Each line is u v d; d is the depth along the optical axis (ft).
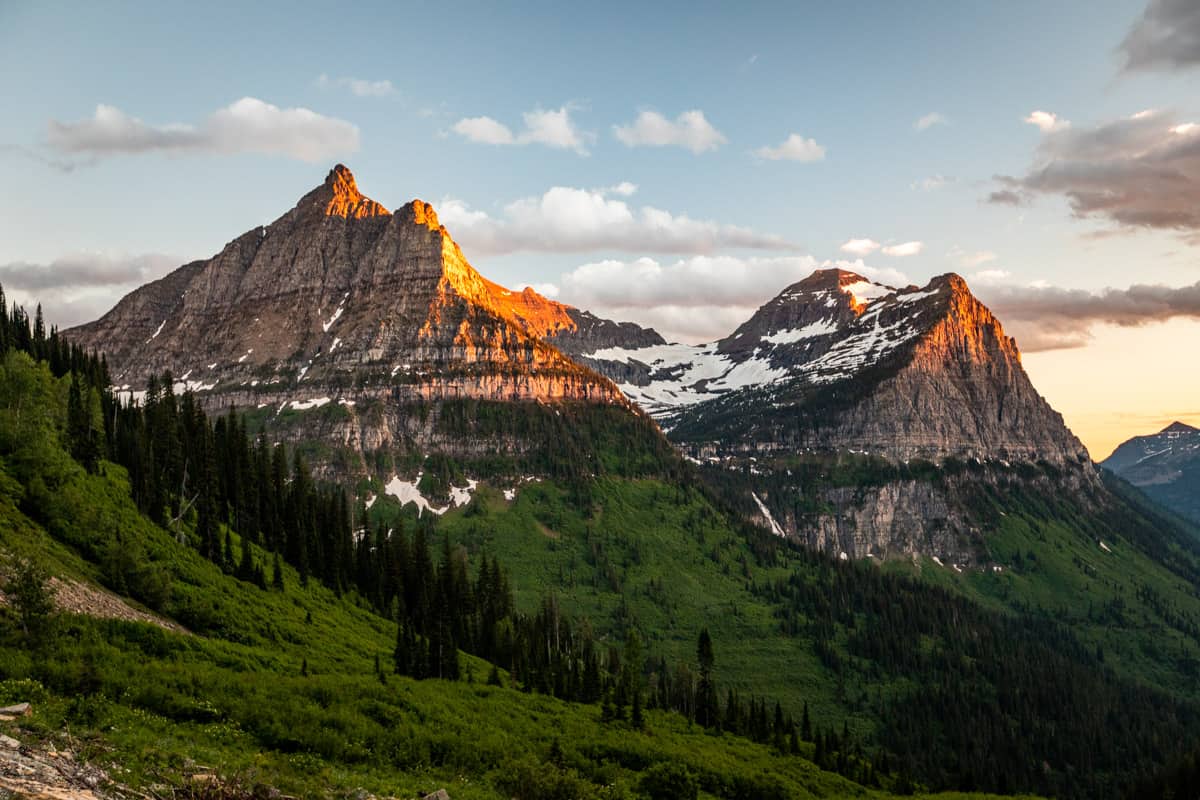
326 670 361.71
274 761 212.23
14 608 263.08
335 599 589.32
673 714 593.01
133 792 158.92
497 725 352.49
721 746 497.46
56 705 205.36
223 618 404.77
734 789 378.53
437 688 399.44
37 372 475.31
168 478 545.44
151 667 262.47
